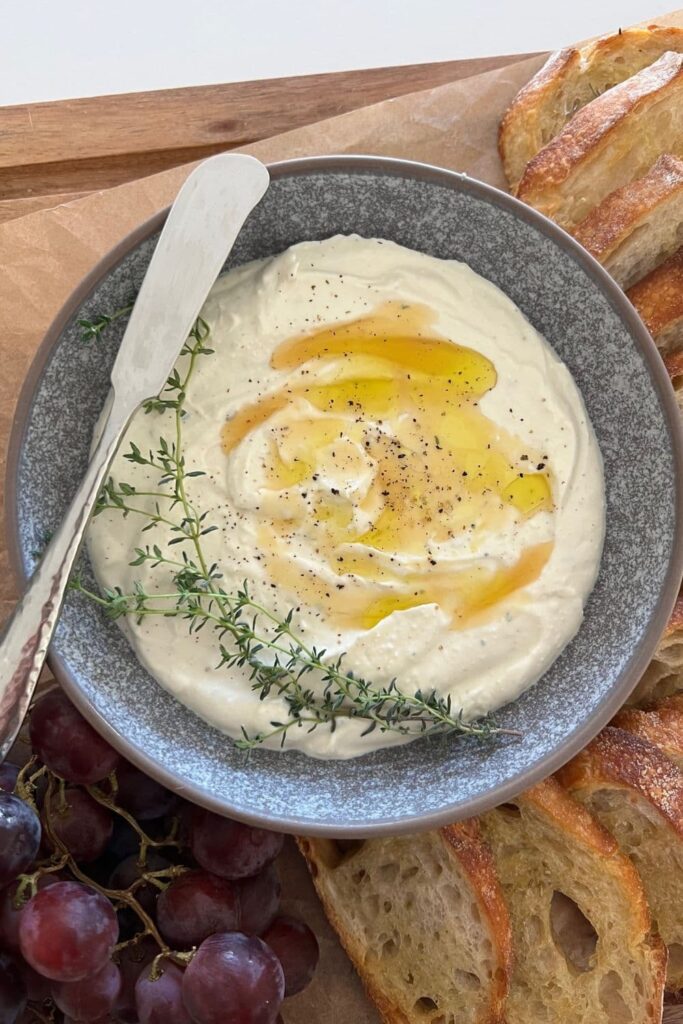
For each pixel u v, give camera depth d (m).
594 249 0.39
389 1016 0.39
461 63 0.45
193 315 0.32
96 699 0.33
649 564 0.35
